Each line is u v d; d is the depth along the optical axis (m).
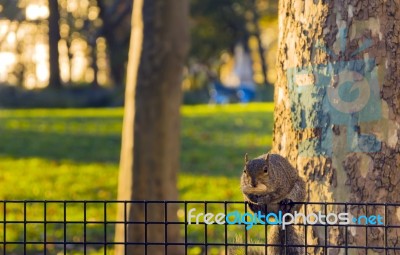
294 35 6.70
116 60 51.16
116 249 12.16
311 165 6.54
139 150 12.29
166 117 12.32
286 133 6.78
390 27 6.37
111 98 45.75
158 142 12.28
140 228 12.09
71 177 19.48
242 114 30.80
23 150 23.50
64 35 52.34
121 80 52.56
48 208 15.77
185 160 21.03
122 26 51.94
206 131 26.02
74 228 14.25
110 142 24.88
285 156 6.78
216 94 48.50
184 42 12.38
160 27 12.20
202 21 51.34
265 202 5.95
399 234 6.38
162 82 12.25
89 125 28.86
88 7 52.44
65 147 23.94
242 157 21.61
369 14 6.36
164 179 12.30
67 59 57.94
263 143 23.89
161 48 12.22
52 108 44.12
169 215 12.27
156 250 12.10
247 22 52.34
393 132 6.36
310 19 6.56
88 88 49.03
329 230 6.43
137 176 12.27
